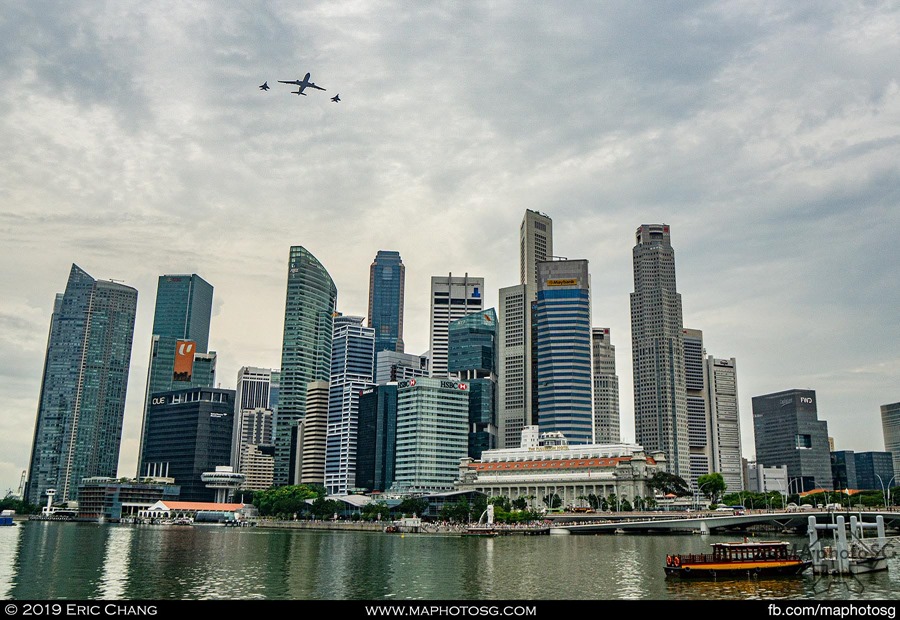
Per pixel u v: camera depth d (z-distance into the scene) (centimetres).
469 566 17975
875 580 14412
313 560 19575
